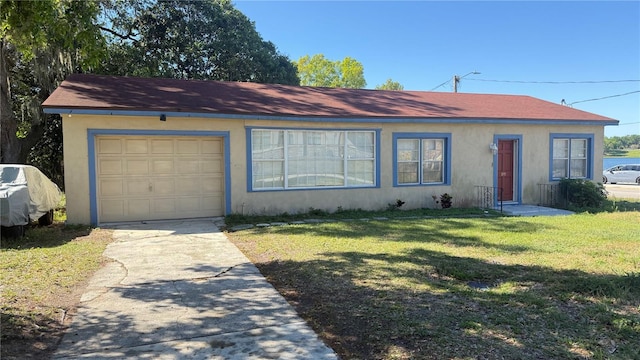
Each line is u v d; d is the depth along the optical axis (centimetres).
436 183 1336
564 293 505
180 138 1090
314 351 370
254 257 709
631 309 455
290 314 455
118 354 367
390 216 1169
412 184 1312
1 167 874
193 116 1043
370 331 404
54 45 1231
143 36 2105
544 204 1444
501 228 969
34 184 910
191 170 1105
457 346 369
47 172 1897
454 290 517
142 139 1060
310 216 1153
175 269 636
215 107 1089
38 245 790
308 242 813
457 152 1347
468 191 1362
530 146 1428
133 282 571
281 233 908
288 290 535
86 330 416
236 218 1085
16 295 510
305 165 1203
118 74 1902
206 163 1117
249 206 1138
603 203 1428
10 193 808
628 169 2906
